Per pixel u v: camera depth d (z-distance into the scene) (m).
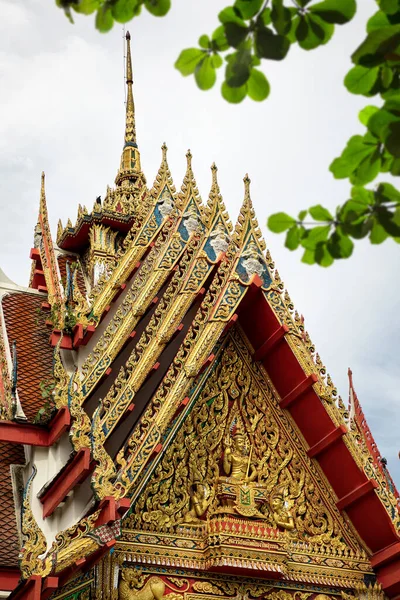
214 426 18.62
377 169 6.86
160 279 20.00
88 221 26.33
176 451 17.91
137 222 21.97
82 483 15.99
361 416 21.55
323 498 19.12
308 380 18.98
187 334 18.33
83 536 14.97
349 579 18.61
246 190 20.14
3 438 16.69
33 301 22.50
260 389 19.53
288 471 19.05
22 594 14.65
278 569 17.31
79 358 18.73
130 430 17.72
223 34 6.58
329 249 7.11
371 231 6.96
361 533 18.98
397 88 6.70
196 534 17.41
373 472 18.67
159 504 17.30
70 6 6.83
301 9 6.55
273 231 7.13
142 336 18.25
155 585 16.67
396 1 6.43
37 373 19.39
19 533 16.31
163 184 22.80
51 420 16.77
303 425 19.36
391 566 18.70
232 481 17.98
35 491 16.44
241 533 17.30
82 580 16.27
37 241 24.92
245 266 19.38
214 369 19.14
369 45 6.52
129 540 16.78
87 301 20.91
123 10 6.80
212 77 6.71
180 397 17.48
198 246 19.81
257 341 19.64
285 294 19.56
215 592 17.25
